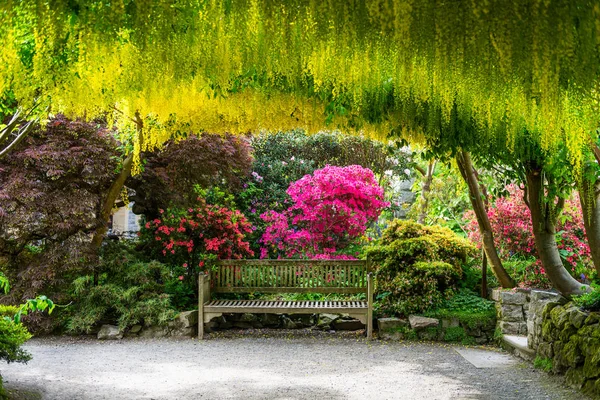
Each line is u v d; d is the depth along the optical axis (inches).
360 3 74.3
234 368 181.8
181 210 269.3
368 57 84.7
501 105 94.4
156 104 143.2
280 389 156.3
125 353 204.2
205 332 247.4
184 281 272.2
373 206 312.3
